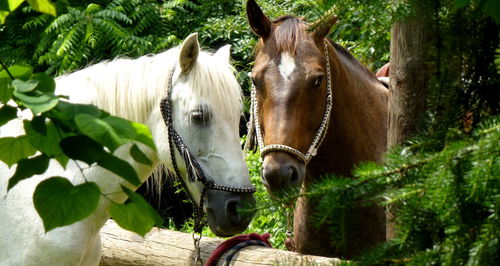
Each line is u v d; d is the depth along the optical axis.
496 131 2.00
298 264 3.28
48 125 2.11
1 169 4.23
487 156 1.94
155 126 4.46
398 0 2.46
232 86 4.41
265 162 4.27
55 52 10.98
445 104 2.49
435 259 2.08
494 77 2.48
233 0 11.91
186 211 10.99
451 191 1.99
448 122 2.45
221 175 4.27
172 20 12.06
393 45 3.44
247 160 7.71
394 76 3.44
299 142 4.32
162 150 4.43
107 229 5.98
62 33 10.96
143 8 11.62
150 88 4.45
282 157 4.25
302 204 4.73
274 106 4.35
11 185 2.15
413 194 2.09
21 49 12.04
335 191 2.18
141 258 5.57
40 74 2.11
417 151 2.39
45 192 2.11
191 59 4.34
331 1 2.52
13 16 11.89
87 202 2.13
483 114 2.54
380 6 2.43
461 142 2.05
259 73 4.46
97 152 2.07
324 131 4.50
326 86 4.53
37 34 11.93
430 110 2.51
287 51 4.45
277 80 4.38
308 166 4.80
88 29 10.75
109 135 1.94
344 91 4.72
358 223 4.46
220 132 4.30
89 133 1.93
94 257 4.61
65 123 2.02
